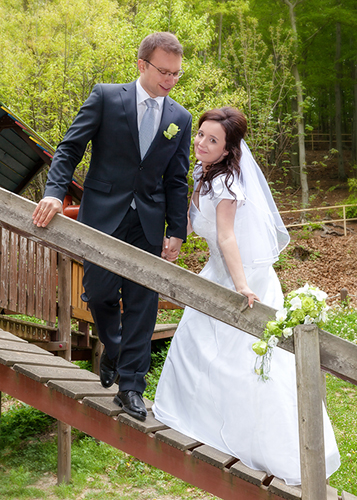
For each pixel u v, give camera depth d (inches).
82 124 108.8
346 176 1060.5
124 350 115.1
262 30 850.8
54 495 195.8
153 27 557.6
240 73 745.0
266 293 118.0
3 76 520.4
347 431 248.8
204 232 116.6
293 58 790.5
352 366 90.2
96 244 97.9
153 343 387.2
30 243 229.9
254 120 740.7
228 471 105.7
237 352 111.8
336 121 1069.8
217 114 113.0
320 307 91.4
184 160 118.6
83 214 113.5
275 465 103.0
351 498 112.7
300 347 90.2
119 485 207.2
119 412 114.7
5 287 212.1
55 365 150.0
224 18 860.0
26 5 624.7
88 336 299.7
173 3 570.3
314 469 88.7
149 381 311.4
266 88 747.4
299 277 612.4
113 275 111.0
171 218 119.7
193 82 533.6
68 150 107.1
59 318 257.0
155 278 96.1
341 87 1083.3
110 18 555.5
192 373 115.8
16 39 570.6
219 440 110.0
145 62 106.8
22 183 315.6
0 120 258.8
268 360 99.7
